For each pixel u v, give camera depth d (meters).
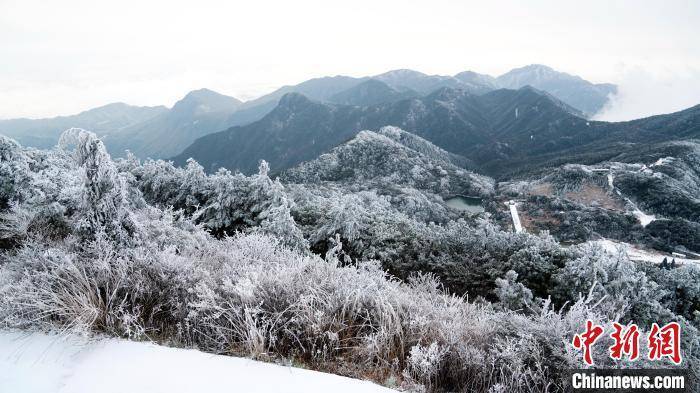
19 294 2.79
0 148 5.51
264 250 4.85
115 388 2.18
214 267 4.16
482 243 9.55
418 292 5.29
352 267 4.36
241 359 2.61
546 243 8.98
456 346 3.07
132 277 3.29
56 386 2.18
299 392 2.27
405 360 2.95
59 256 3.38
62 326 2.67
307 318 3.04
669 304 8.59
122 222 3.90
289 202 10.22
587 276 6.91
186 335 2.85
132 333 2.84
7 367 2.32
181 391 2.18
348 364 2.82
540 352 3.04
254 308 2.94
